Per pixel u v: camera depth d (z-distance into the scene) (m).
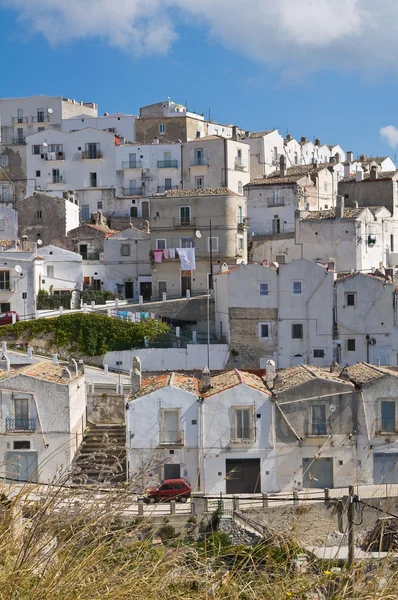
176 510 35.03
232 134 120.06
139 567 10.97
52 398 45.28
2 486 11.61
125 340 72.44
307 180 98.25
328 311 68.94
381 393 44.50
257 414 44.19
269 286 69.56
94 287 88.88
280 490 43.97
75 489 11.65
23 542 10.61
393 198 97.75
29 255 77.69
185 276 85.44
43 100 128.25
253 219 96.38
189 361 70.31
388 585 10.80
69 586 10.31
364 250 88.81
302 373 47.59
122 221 105.12
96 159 109.75
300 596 11.09
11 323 73.25
